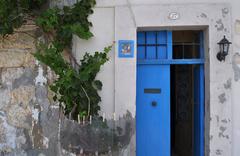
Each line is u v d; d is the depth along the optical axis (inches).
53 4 247.0
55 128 243.3
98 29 243.6
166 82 252.2
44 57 222.2
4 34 234.7
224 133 234.4
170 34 252.2
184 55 257.1
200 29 249.4
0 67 250.8
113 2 242.1
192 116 276.8
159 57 253.0
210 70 236.2
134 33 240.4
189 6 237.9
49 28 236.4
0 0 225.3
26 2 235.3
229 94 234.5
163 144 251.1
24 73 249.3
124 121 238.1
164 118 251.9
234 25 237.6
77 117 226.8
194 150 270.2
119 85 239.3
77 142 217.8
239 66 236.4
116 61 240.1
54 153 242.5
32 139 246.1
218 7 237.1
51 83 246.1
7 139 248.4
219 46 235.1
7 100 249.8
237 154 234.2
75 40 244.2
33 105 247.3
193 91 272.4
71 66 233.9
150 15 239.6
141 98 252.8
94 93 231.5
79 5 238.8
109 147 218.1
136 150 250.5
